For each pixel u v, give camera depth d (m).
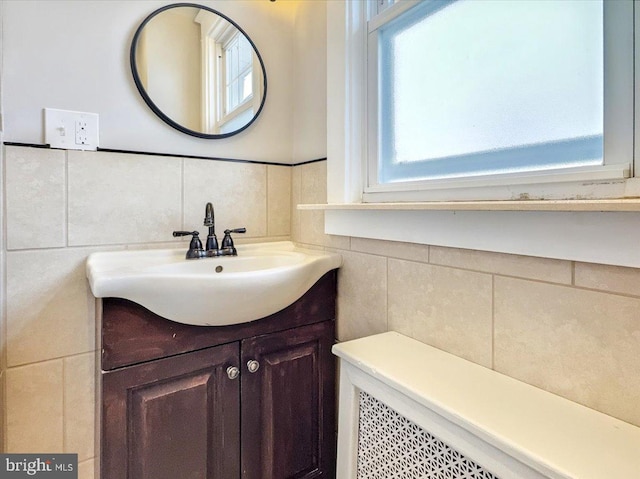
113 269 0.92
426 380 0.71
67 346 0.99
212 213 1.15
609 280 0.59
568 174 0.65
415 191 0.94
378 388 0.77
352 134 1.11
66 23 0.99
